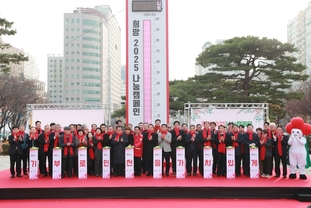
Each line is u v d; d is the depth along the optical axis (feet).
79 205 23.27
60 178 30.45
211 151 30.32
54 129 33.24
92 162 33.19
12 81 91.25
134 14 39.24
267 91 65.00
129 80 39.06
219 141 31.76
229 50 64.23
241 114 42.01
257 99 62.95
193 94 69.05
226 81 71.10
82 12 246.68
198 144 32.53
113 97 293.84
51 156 32.55
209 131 32.42
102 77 242.99
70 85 234.58
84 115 43.98
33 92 102.68
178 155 30.37
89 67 236.63
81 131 32.76
